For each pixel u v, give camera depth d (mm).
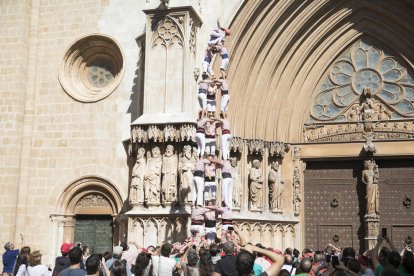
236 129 19875
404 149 19875
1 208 20016
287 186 20734
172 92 18094
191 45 18422
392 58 20906
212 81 15242
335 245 20438
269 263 10039
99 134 20016
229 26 19141
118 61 20734
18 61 20984
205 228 13688
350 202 20688
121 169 19500
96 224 20000
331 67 21562
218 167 14609
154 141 17875
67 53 20938
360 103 21016
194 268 8766
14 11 21422
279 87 21031
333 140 20844
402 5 20172
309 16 20625
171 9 18281
